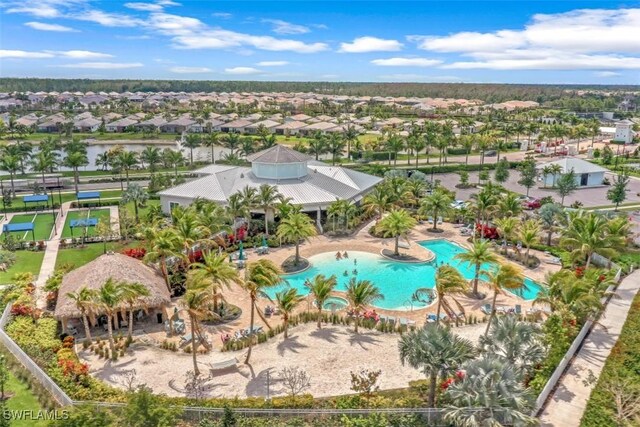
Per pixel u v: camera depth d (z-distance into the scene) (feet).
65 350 122.01
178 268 178.19
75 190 324.19
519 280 130.31
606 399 107.24
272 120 652.07
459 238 227.61
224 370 118.32
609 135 637.30
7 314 139.95
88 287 137.69
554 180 351.87
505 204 215.72
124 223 228.84
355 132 523.70
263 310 152.97
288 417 99.25
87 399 103.86
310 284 142.41
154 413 85.76
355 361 123.65
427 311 153.38
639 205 301.43
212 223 189.67
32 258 198.08
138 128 627.87
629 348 130.11
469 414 81.82
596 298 130.82
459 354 93.81
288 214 203.92
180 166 410.31
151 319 146.41
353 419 97.04
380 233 231.09
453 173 407.44
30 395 107.55
